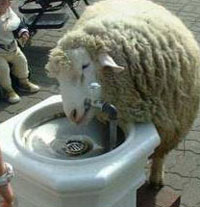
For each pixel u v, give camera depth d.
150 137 2.41
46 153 2.42
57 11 6.42
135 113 2.57
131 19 2.75
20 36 4.91
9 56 4.83
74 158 2.40
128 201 2.43
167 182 3.76
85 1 6.28
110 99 2.57
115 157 2.21
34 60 5.68
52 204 2.23
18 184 2.32
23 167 2.20
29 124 2.58
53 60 2.56
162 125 2.71
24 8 6.09
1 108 4.86
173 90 2.74
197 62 2.94
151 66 2.61
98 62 2.54
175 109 2.80
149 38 2.66
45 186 2.16
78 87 2.55
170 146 3.04
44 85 5.21
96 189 2.12
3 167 2.05
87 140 2.55
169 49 2.71
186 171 3.88
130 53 2.57
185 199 3.60
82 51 2.53
